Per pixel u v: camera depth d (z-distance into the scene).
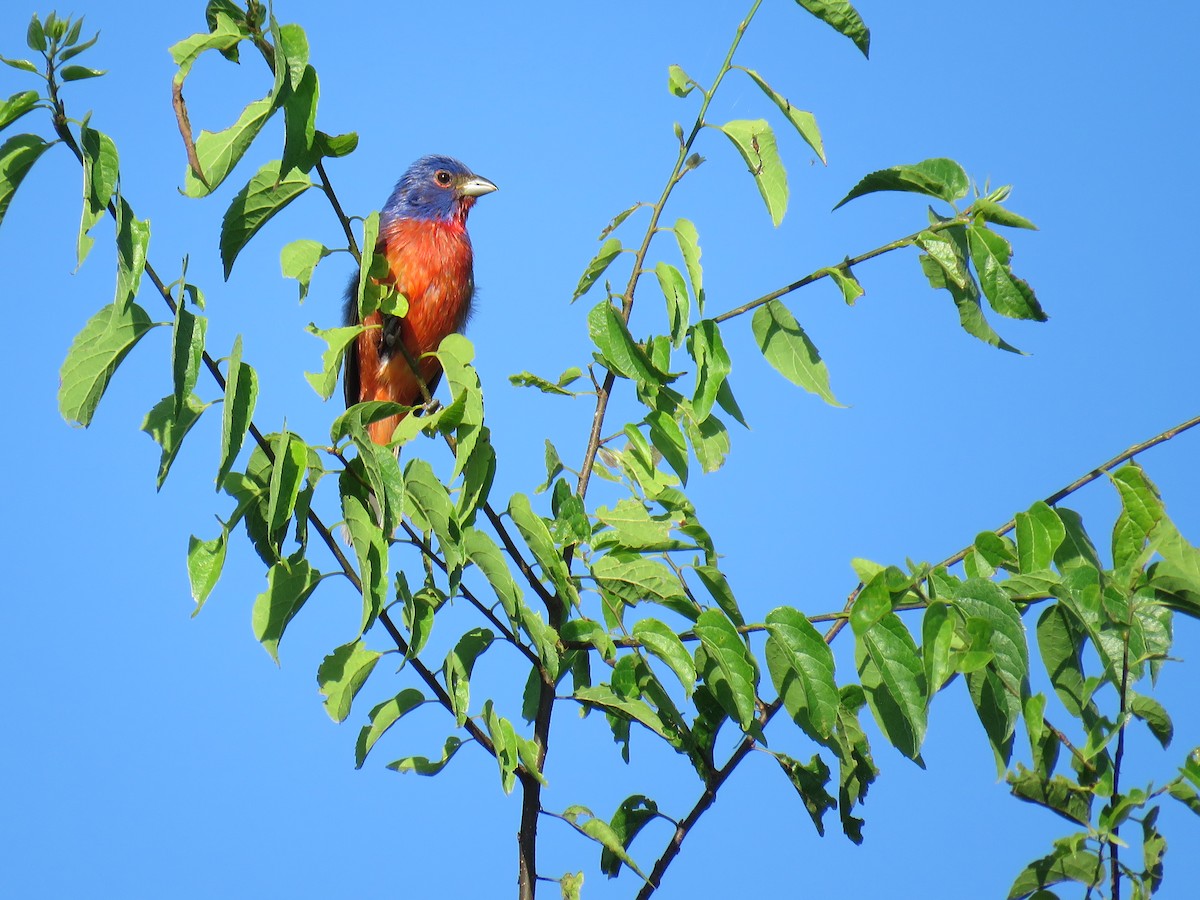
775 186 6.41
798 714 5.93
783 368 6.79
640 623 6.23
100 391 5.59
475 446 6.22
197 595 6.14
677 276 6.59
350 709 6.45
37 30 5.23
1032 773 5.96
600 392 7.24
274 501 5.67
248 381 5.48
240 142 5.50
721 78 6.58
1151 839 5.61
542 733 6.80
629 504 6.68
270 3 5.39
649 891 6.59
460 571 5.98
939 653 5.12
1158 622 5.61
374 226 6.36
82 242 5.20
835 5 6.26
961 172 6.31
